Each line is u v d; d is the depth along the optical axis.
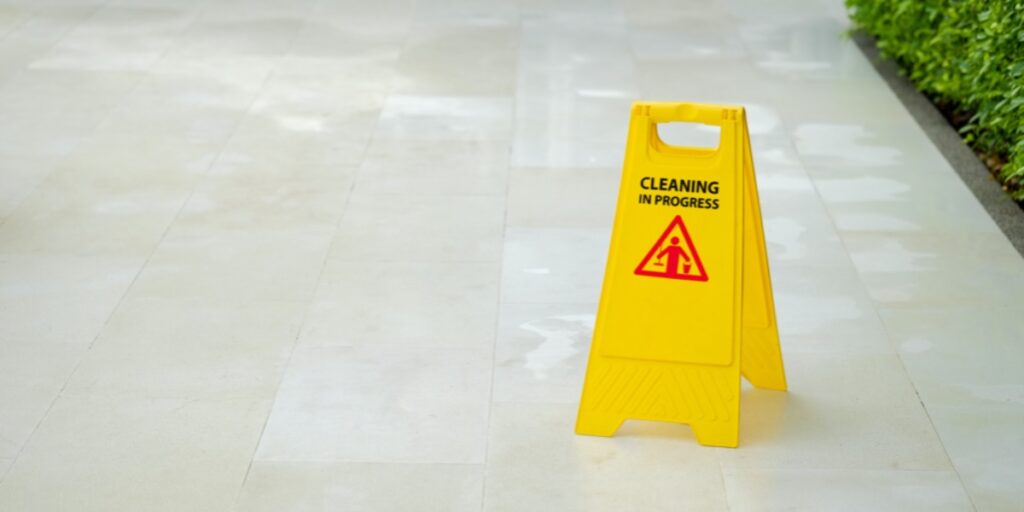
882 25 6.57
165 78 6.39
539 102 6.07
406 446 3.45
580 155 5.46
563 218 4.86
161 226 4.80
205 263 4.51
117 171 5.29
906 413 3.61
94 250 4.60
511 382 3.76
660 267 3.43
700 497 3.24
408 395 3.69
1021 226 4.78
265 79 6.38
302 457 3.40
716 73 6.47
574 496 3.24
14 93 6.17
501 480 3.31
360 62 6.63
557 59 6.68
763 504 3.22
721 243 3.39
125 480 3.31
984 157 5.43
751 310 3.61
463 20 7.33
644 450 3.44
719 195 3.38
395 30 7.15
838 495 3.26
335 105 6.04
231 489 3.27
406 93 6.19
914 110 5.98
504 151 5.50
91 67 6.54
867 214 4.90
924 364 3.86
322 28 7.19
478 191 5.09
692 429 3.51
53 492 3.26
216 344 3.97
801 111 5.97
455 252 4.58
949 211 4.93
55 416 3.59
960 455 3.42
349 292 4.30
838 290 4.31
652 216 3.42
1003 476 3.33
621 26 7.23
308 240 4.68
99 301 4.24
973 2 5.38
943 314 4.16
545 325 4.08
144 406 3.64
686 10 7.53
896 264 4.50
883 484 3.30
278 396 3.69
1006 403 3.66
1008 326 4.08
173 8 7.55
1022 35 4.71
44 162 5.38
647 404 3.47
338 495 3.25
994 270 4.46
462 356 3.90
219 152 5.50
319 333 4.04
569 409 3.62
